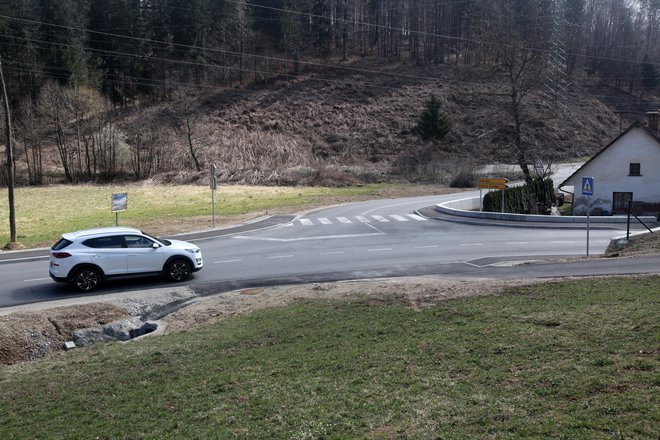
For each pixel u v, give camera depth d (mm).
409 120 83750
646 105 97312
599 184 38531
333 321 12203
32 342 12633
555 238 25688
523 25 72812
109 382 9586
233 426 7148
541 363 8070
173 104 83188
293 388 8273
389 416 6945
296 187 58750
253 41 99500
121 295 16375
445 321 11328
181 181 61812
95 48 85875
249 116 81562
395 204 42188
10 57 75000
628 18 107688
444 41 106562
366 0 111688
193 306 15031
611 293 12273
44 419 8211
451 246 24078
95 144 66375
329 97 90250
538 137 76938
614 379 7055
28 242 26469
